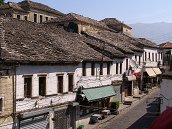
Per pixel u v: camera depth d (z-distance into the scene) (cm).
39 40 2739
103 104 3572
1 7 5600
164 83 2470
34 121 2286
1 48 2089
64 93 2709
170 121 628
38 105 2344
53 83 2548
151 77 5703
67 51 2888
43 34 2969
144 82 5550
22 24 2870
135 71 4947
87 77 3195
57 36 3231
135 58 5006
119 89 4184
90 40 4022
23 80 2177
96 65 3422
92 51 3559
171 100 2433
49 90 2492
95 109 3344
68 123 2800
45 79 2445
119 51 4247
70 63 2748
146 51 5553
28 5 5859
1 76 1977
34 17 5984
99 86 3481
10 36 2422
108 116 3481
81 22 4647
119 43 4772
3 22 2620
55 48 2781
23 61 2105
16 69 2095
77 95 2947
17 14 5578
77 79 2964
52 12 6419
